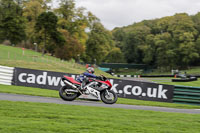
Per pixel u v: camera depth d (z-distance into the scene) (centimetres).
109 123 804
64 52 6688
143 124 838
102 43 8406
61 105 1075
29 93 1473
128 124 817
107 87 1257
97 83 1252
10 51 5488
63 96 1234
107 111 1037
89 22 7794
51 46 6762
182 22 10438
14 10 7750
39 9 7581
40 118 798
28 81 1806
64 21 7088
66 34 6850
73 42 6806
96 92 1251
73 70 4684
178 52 10512
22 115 812
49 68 4241
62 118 823
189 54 10231
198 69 10362
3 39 7644
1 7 7706
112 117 917
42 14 6241
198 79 5731
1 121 708
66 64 5431
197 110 1469
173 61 10588
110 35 8962
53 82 1812
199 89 1739
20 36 7656
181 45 10175
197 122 963
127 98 1773
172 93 1769
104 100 1266
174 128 820
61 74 1814
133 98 1777
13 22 7431
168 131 762
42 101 1180
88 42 8225
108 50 8856
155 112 1153
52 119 797
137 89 1777
